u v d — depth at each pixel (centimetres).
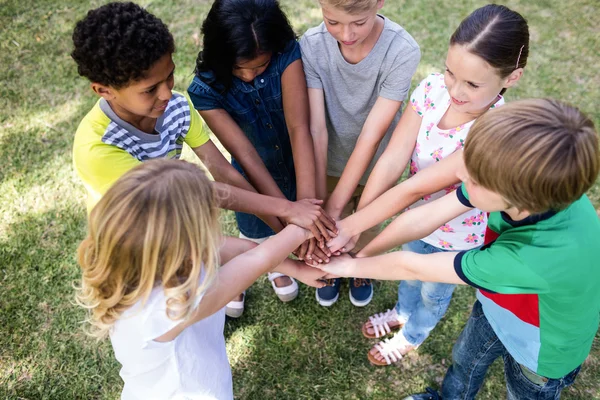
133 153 160
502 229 135
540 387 160
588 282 128
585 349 151
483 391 228
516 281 126
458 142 169
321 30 188
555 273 123
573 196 110
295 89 188
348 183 198
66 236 284
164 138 168
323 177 209
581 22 395
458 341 191
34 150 326
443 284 197
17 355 241
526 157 106
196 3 427
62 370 236
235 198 177
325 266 186
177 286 119
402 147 183
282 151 214
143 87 140
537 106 111
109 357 239
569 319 137
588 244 124
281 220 203
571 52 371
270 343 247
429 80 172
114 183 117
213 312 134
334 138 219
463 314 253
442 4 416
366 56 184
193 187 116
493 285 131
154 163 118
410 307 238
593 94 341
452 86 152
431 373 235
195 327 144
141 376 139
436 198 189
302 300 262
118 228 112
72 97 357
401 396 229
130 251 113
